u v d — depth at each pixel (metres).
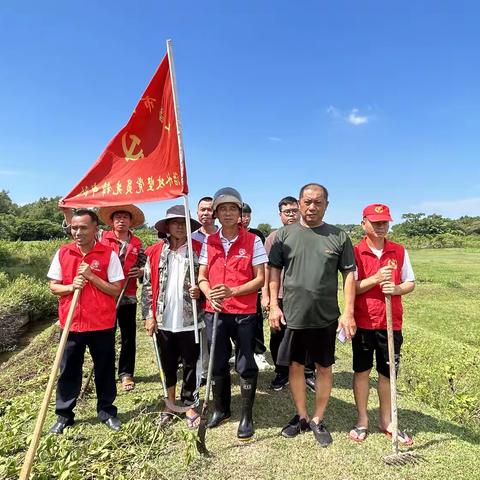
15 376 6.24
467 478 3.14
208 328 3.88
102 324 3.91
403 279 3.74
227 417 4.05
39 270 19.48
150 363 5.98
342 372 5.65
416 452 3.49
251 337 3.77
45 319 11.87
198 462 3.35
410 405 4.58
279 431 3.87
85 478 3.11
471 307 11.41
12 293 11.51
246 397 3.76
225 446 3.61
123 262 4.91
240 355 3.76
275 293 3.79
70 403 3.90
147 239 29.70
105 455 3.24
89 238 3.86
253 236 3.88
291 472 3.24
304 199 3.60
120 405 4.55
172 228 4.05
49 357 6.84
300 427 3.82
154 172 4.02
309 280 3.54
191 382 4.07
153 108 4.05
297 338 3.72
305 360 3.76
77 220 3.79
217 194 3.82
